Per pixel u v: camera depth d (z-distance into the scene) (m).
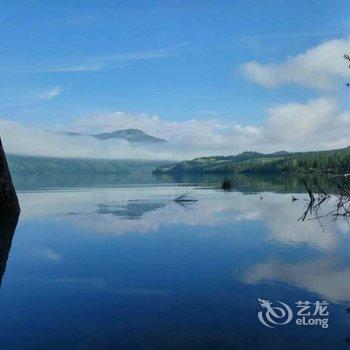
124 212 28.84
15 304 9.79
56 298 10.20
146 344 7.56
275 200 38.12
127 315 8.96
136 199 40.72
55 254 15.40
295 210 29.41
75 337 7.90
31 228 21.98
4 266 13.59
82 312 9.20
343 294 10.07
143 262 13.88
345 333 7.89
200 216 26.28
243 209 30.30
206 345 7.48
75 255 15.19
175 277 11.91
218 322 8.47
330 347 7.35
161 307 9.42
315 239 17.64
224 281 11.37
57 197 44.75
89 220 24.89
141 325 8.40
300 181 76.69
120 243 17.34
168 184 81.25
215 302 9.66
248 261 13.67
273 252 15.05
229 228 21.16
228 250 15.56
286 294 10.13
